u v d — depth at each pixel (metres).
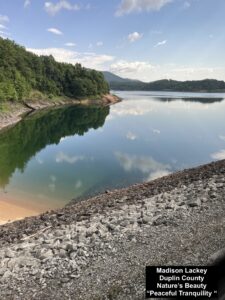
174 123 73.06
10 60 127.94
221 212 13.14
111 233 12.61
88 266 10.32
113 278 9.44
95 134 60.06
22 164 37.72
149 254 10.47
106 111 105.44
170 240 11.20
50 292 9.25
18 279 10.13
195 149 45.25
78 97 157.00
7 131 63.28
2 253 12.45
